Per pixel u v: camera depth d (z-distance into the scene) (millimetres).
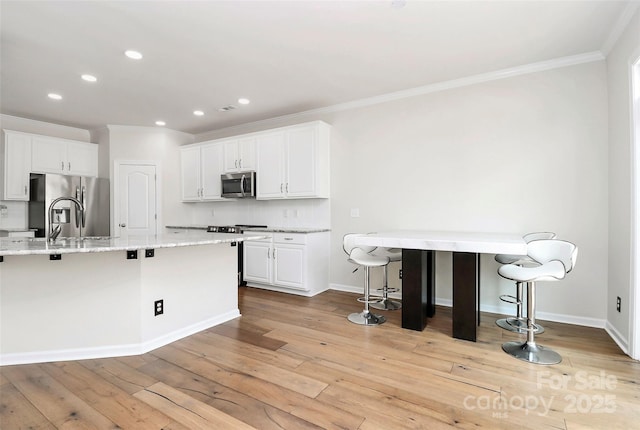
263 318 3297
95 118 4805
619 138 2600
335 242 4441
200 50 2816
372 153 4121
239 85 3615
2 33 2510
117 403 1831
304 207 4695
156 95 3881
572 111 3039
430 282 3275
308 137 4285
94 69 3160
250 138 4801
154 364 2307
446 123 3641
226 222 5496
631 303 2367
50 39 2607
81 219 4848
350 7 2236
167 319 2715
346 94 3932
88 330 2432
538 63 3125
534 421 1671
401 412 1748
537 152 3193
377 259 3225
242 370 2211
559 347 2541
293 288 4230
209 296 3074
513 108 3293
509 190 3322
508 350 2477
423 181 3791
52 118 4773
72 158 5094
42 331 2359
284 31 2535
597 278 2953
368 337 2781
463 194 3559
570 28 2514
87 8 2209
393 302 3814
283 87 3693
